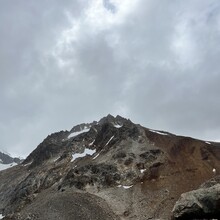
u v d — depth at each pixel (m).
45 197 99.00
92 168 102.56
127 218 82.19
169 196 88.25
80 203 86.38
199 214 70.50
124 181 96.81
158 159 103.12
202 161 101.19
